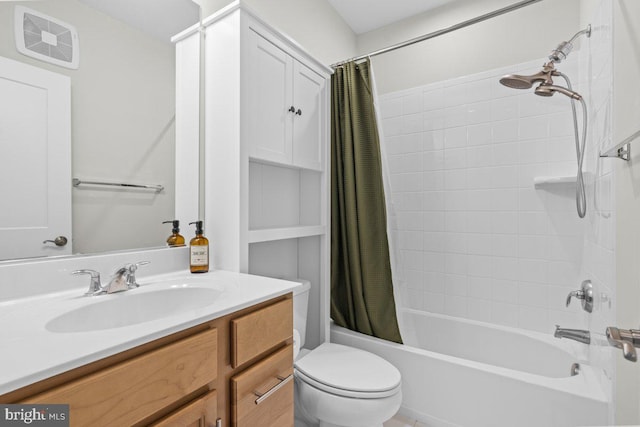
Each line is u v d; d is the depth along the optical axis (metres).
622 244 1.01
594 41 1.45
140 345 0.64
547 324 1.87
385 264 1.79
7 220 0.86
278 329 1.00
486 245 2.06
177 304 1.04
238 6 1.23
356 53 2.64
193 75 1.35
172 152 1.28
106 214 1.08
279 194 1.73
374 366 1.41
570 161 1.81
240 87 1.23
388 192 1.88
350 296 1.88
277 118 1.43
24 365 0.51
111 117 1.10
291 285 1.06
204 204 1.38
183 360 0.71
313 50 2.09
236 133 1.24
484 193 2.07
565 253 1.83
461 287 2.14
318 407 1.28
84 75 1.03
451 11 2.25
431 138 2.26
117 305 0.92
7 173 0.86
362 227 1.80
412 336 2.22
